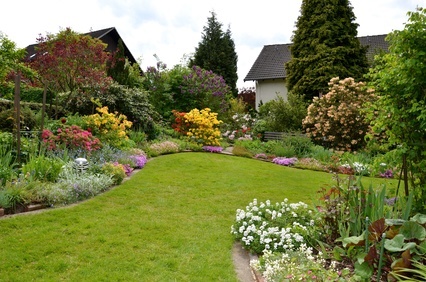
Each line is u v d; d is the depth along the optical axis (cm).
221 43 3095
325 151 1073
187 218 480
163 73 1503
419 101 364
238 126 1505
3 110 816
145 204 531
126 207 511
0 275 303
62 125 782
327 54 1611
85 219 448
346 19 1662
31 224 418
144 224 444
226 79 3077
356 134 1140
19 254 342
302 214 428
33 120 770
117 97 1102
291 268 292
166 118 1427
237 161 988
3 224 410
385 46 2069
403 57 370
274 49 2392
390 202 435
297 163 999
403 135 393
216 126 1416
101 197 551
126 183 647
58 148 680
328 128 1156
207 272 329
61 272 315
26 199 478
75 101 1059
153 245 384
